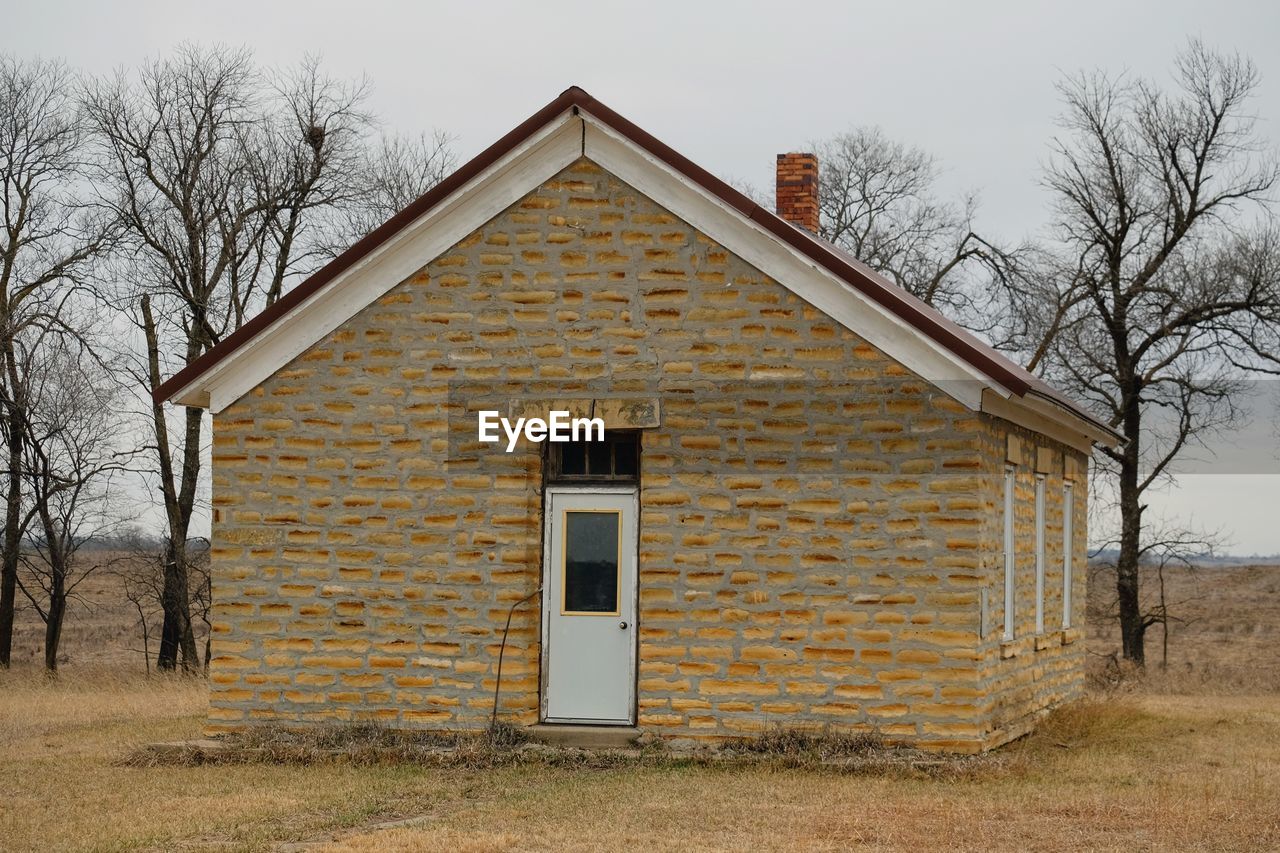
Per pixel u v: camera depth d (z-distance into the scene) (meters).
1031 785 13.12
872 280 15.04
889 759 13.64
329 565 14.90
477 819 11.52
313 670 14.86
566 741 14.35
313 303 14.92
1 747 16.48
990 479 14.62
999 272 35.50
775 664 14.15
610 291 14.63
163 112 31.36
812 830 11.08
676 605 14.34
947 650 13.88
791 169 22.11
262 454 15.06
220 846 10.57
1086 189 33.06
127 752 15.03
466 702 14.61
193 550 35.19
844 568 14.10
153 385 31.58
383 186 36.28
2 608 32.38
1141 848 10.58
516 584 14.62
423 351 14.90
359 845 10.50
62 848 10.55
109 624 46.56
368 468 14.91
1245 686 28.83
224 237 31.77
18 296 30.48
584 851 10.33
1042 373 34.28
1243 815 11.84
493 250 14.84
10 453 31.33
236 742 14.78
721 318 14.45
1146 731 18.22
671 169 14.41
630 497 14.74
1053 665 18.47
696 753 14.05
